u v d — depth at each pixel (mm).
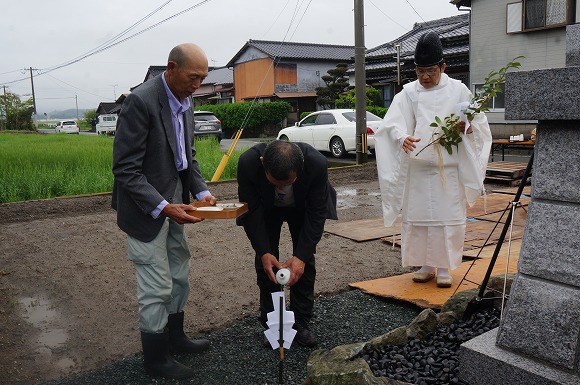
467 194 4406
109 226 7156
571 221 2314
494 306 3434
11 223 7566
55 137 26219
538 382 2334
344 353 2775
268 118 31906
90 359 3387
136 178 2854
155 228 2945
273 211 3338
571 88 2176
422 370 2746
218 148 15500
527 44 16938
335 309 4090
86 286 4758
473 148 4238
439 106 4258
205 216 2852
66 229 7043
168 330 3381
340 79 28641
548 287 2389
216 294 4473
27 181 10094
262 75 36812
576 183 2293
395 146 4406
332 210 3273
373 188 10234
